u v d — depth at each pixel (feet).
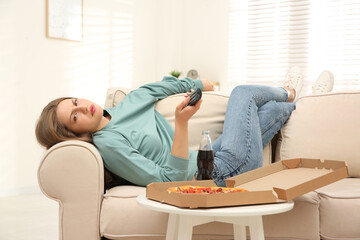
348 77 14.32
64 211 4.86
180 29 17.71
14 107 12.14
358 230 4.70
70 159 4.82
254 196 3.52
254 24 16.12
